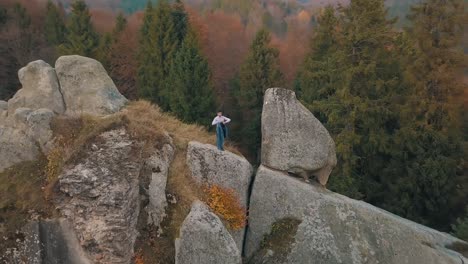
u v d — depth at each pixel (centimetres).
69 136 1617
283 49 5641
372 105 2897
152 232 1498
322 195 1770
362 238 1708
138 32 4716
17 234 1420
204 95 3675
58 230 1417
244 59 4631
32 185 1526
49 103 1850
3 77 4519
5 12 4972
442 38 2944
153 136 1611
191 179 1694
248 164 1812
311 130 1845
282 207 1753
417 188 2927
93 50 4291
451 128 3027
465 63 2958
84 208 1391
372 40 2858
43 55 4641
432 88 3016
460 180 2939
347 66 2938
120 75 4481
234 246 1473
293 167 1833
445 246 1819
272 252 1702
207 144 1836
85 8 4516
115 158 1438
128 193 1403
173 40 4181
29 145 1625
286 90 1873
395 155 3042
